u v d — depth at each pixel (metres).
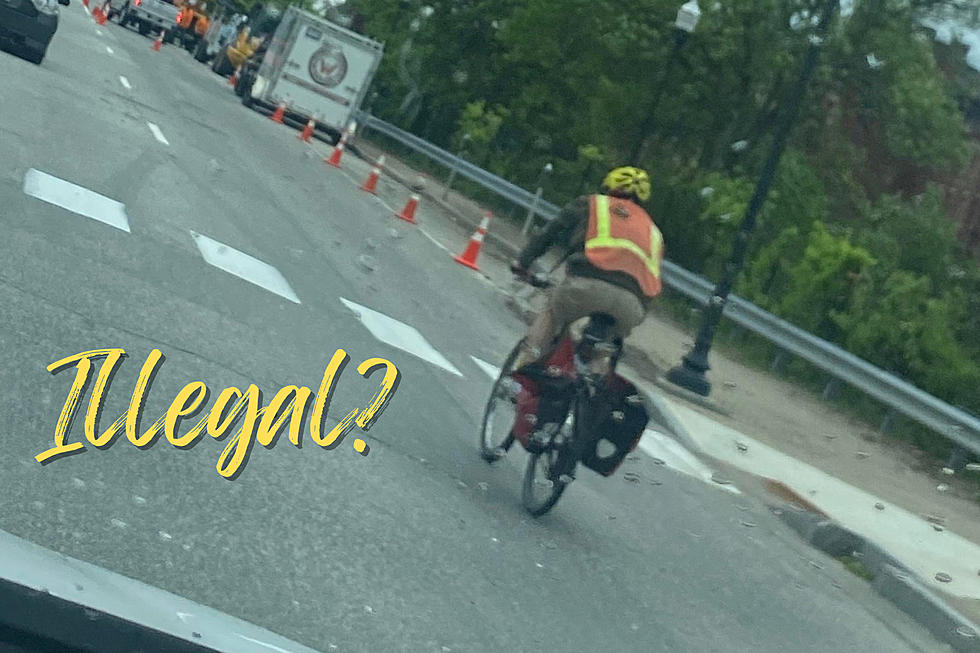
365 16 64.25
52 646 2.36
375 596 7.69
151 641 2.45
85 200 16.81
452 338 18.45
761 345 31.88
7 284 11.46
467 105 52.09
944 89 48.84
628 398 10.55
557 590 9.27
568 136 49.06
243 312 14.14
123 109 29.81
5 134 19.58
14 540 2.72
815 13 44.12
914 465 23.52
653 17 45.16
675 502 14.48
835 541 15.19
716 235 39.34
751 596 11.42
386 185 41.16
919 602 13.10
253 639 2.71
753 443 20.31
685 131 45.62
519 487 11.81
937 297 36.69
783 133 23.30
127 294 12.79
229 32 73.06
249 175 27.17
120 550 6.88
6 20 30.52
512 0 54.34
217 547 7.46
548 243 11.42
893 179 47.16
